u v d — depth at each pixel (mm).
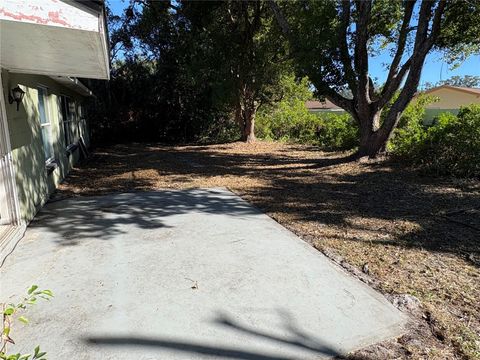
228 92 13195
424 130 10008
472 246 3910
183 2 13344
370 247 3936
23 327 2477
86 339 2354
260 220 4918
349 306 2746
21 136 4781
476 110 7934
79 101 11898
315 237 4250
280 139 16672
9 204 4254
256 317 2604
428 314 2645
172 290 2988
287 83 14062
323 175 8062
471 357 2178
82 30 2361
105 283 3109
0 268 3408
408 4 8641
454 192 6086
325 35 8609
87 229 4527
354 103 9453
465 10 7727
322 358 2186
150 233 4367
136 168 9344
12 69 4438
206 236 4270
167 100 16938
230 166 9594
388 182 7043
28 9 2156
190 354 2215
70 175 8406
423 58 8039
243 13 12594
